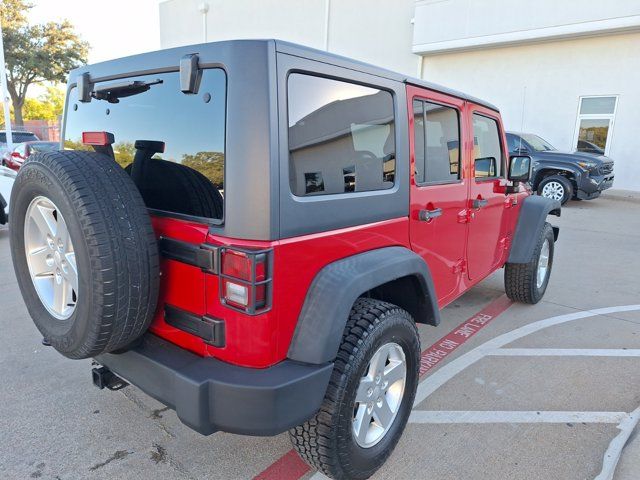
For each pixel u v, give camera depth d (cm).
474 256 356
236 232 178
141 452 254
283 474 240
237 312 180
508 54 1555
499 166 399
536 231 439
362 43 1931
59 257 204
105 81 237
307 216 191
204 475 238
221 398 179
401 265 232
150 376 197
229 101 176
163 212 205
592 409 302
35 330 404
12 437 263
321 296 195
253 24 2369
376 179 234
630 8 1260
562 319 454
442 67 1717
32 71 3069
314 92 196
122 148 231
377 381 227
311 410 190
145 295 190
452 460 252
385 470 244
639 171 1373
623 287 558
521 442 268
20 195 210
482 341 403
